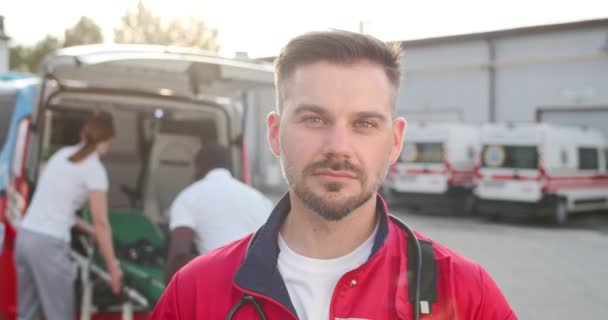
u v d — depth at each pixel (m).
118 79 4.17
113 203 5.19
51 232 3.50
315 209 1.12
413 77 19.27
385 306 1.13
